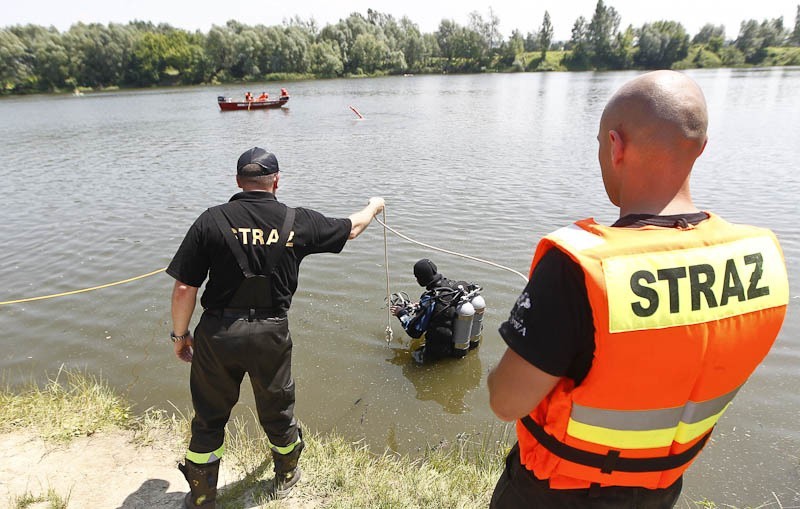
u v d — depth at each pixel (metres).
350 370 5.04
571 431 1.37
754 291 1.29
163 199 12.00
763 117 24.23
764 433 4.03
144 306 6.51
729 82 55.47
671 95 1.27
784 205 9.99
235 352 2.47
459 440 4.09
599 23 113.69
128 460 3.27
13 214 10.88
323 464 3.28
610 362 1.21
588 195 11.35
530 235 8.80
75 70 80.44
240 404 4.57
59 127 29.67
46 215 10.76
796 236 8.27
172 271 2.45
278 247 2.50
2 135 26.30
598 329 1.19
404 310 5.46
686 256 1.25
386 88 62.81
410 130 23.92
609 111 1.39
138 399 4.65
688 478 3.63
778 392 4.49
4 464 3.19
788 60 110.50
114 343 5.63
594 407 1.30
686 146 1.28
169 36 89.75
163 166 16.28
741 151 15.86
